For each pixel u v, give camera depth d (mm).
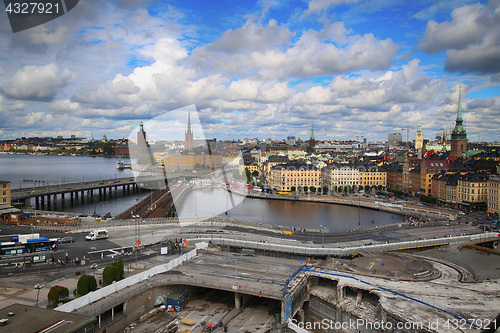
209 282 83625
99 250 109812
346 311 82312
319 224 188875
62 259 99250
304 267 98938
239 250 126250
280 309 83812
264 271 93938
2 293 73875
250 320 77812
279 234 144750
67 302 67750
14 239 116312
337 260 110875
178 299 82312
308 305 92062
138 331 71625
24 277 84375
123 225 143750
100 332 67000
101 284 80438
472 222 172750
